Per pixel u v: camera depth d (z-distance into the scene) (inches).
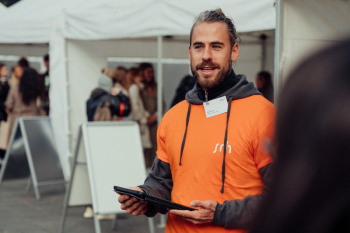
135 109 237.5
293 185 20.4
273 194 21.5
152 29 168.2
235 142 59.8
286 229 20.5
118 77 247.8
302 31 99.7
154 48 281.9
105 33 191.2
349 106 18.9
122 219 190.9
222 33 62.7
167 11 161.9
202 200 61.0
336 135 19.1
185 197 62.6
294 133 20.4
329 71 19.6
